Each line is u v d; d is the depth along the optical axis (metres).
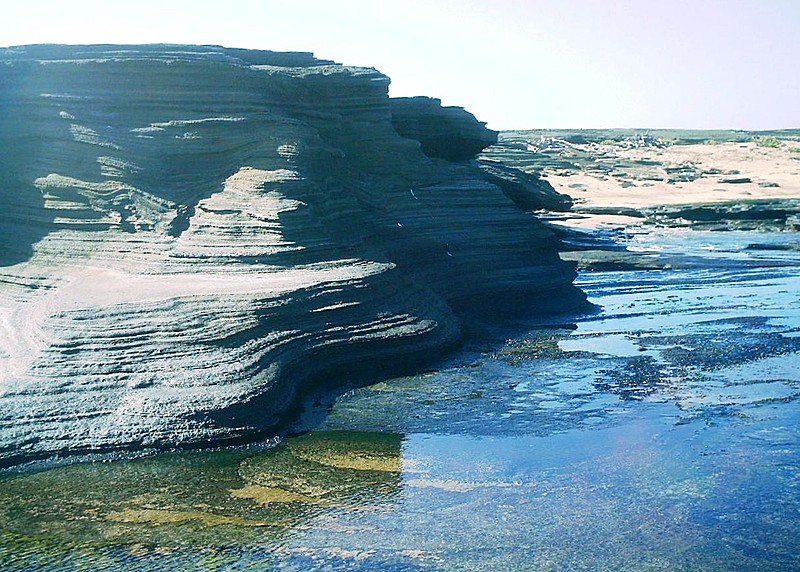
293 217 29.48
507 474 20.89
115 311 24.64
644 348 32.06
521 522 18.56
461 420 24.50
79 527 18.53
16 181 31.58
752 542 17.73
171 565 17.08
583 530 18.20
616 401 25.97
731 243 62.34
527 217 41.28
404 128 43.56
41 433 21.61
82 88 31.47
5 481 20.55
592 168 98.31
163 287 26.67
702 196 84.81
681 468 21.09
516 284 38.84
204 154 31.53
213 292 26.05
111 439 21.73
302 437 23.28
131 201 30.48
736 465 21.22
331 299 27.91
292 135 32.06
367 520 18.72
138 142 31.08
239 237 29.14
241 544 17.80
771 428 23.58
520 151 103.19
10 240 31.17
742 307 39.59
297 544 17.77
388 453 22.20
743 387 27.11
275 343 25.31
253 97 32.47
